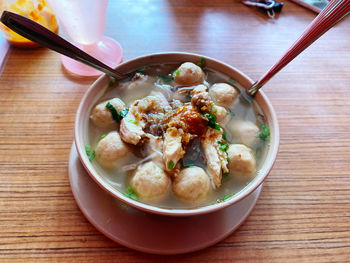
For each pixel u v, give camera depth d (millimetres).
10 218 214
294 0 413
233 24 382
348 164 266
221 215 216
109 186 194
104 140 223
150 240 202
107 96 254
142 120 236
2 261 196
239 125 245
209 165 220
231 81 267
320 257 214
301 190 247
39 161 246
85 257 202
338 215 235
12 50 326
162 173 211
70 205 223
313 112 302
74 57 215
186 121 228
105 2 289
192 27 374
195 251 205
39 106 283
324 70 340
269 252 213
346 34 382
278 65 220
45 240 207
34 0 326
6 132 262
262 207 234
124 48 342
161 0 404
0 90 292
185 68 259
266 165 204
